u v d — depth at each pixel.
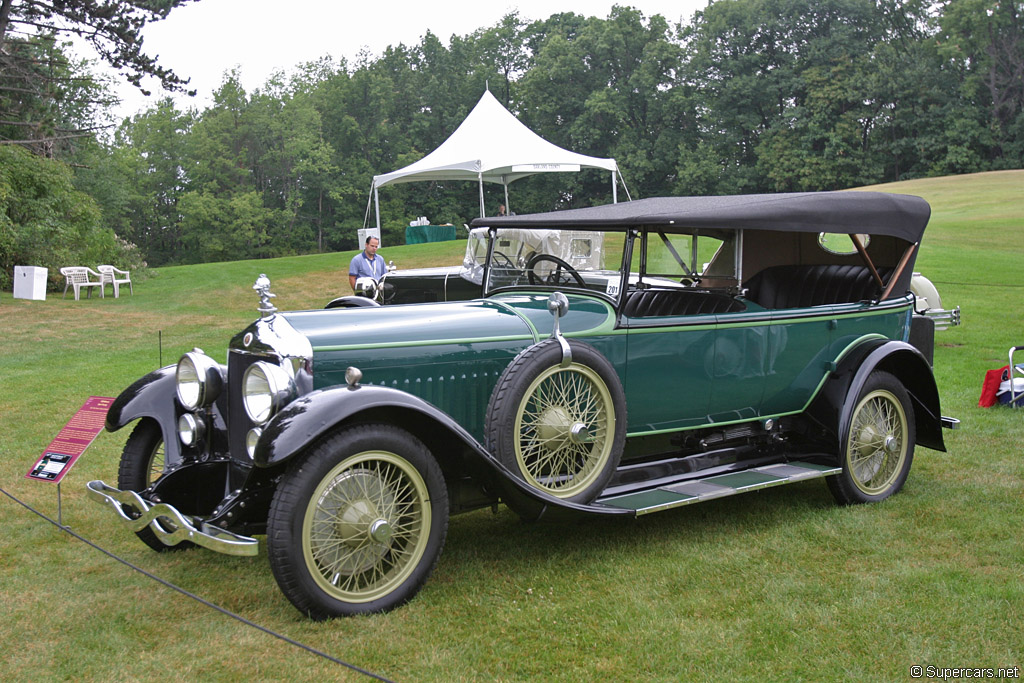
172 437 3.88
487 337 3.85
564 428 3.65
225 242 58.62
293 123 61.50
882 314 4.93
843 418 4.48
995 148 60.81
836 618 3.16
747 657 2.88
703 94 63.72
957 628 3.06
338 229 62.50
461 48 70.12
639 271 4.16
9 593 3.45
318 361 3.45
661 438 4.33
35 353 10.32
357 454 3.13
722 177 61.34
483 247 8.36
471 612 3.25
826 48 62.97
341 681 2.72
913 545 3.92
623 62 63.62
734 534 4.16
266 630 2.97
